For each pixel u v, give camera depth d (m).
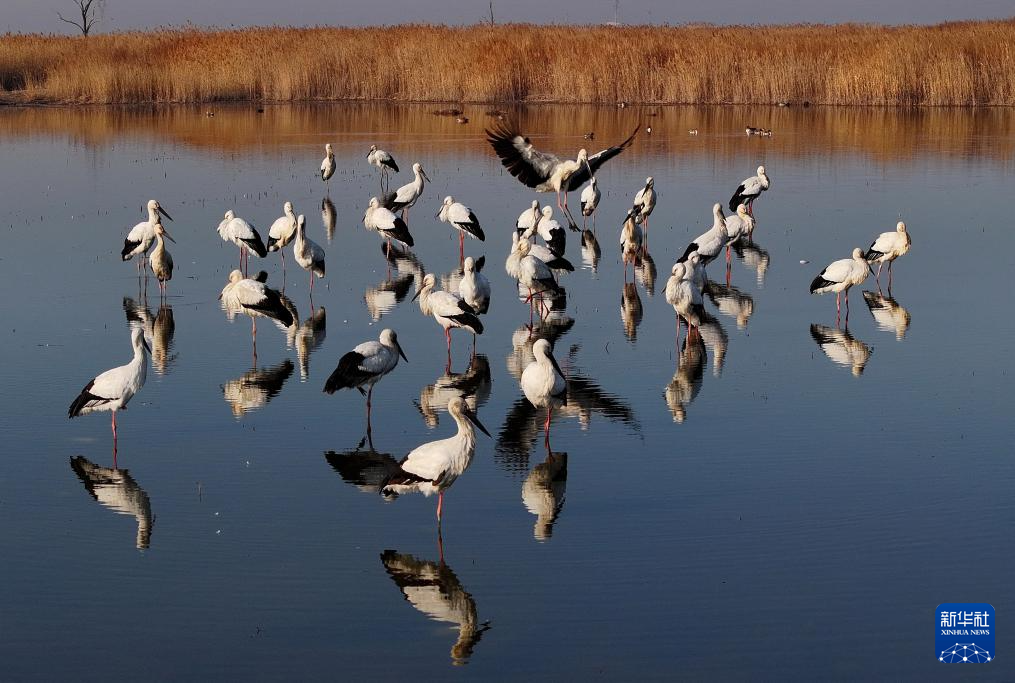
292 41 64.19
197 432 13.86
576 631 9.38
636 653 9.05
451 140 43.44
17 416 14.37
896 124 45.97
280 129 47.59
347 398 15.13
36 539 11.05
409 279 22.00
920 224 26.38
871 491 11.96
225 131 46.81
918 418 14.09
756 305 19.89
